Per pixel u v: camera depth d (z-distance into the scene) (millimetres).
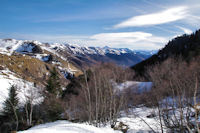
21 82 33281
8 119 25203
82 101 20172
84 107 18172
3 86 41344
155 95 9703
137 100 19812
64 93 33188
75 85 26500
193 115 8078
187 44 47469
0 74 55219
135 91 19781
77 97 22391
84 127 9062
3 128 21828
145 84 19453
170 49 52906
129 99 20594
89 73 19109
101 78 15055
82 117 19297
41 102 25766
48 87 29562
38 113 26547
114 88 15625
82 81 21266
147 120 13633
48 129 8320
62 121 18375
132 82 21672
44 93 27078
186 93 7840
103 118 14664
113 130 11773
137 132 11219
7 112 25281
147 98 13008
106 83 14914
